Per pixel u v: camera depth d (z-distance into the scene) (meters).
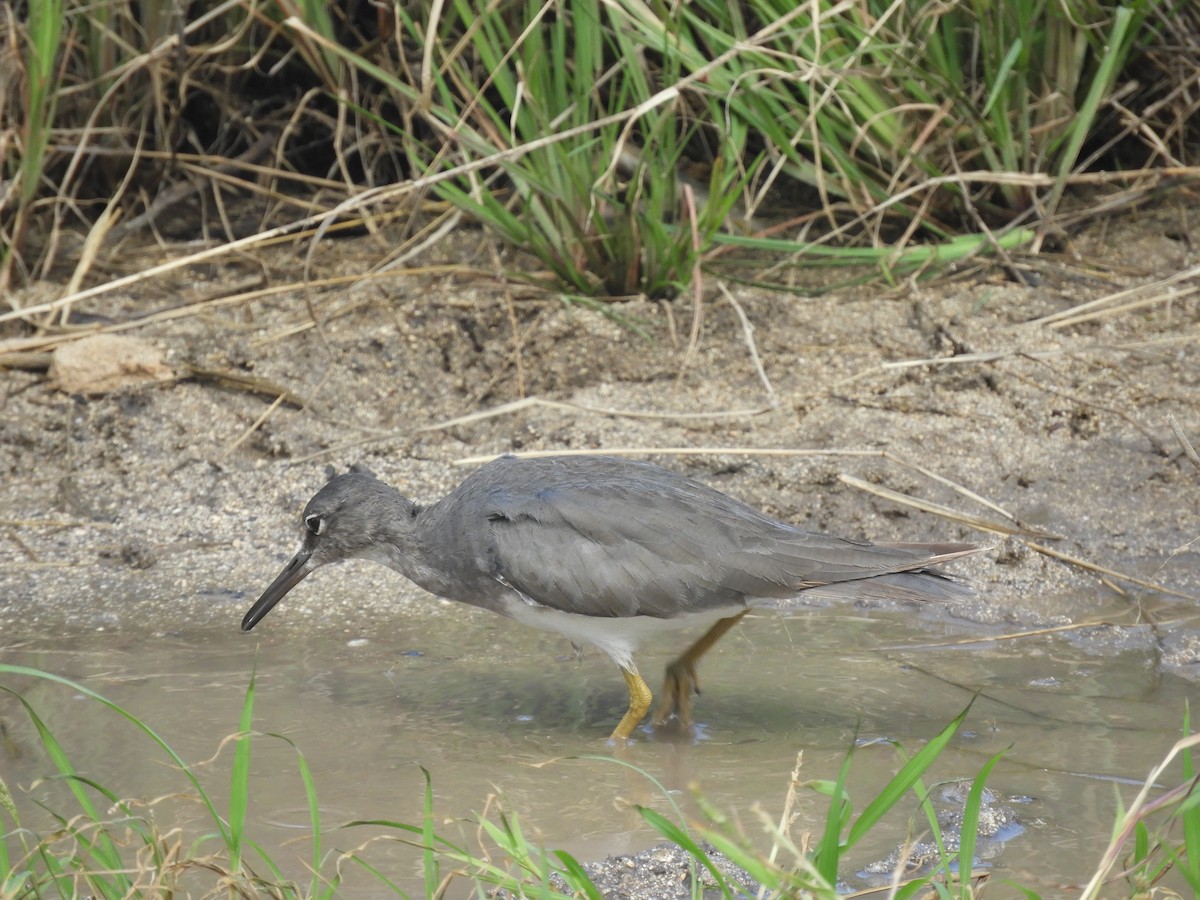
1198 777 5.66
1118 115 14.61
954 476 11.48
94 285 14.11
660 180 12.95
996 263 13.80
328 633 9.98
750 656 9.60
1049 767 7.86
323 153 15.92
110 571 10.79
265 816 7.47
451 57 12.86
